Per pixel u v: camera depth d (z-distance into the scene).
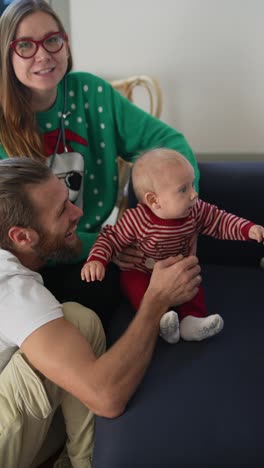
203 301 1.11
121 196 1.73
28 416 0.91
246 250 1.37
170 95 1.83
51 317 0.88
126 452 0.81
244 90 1.78
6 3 1.71
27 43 1.12
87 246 1.29
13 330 0.87
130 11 1.71
